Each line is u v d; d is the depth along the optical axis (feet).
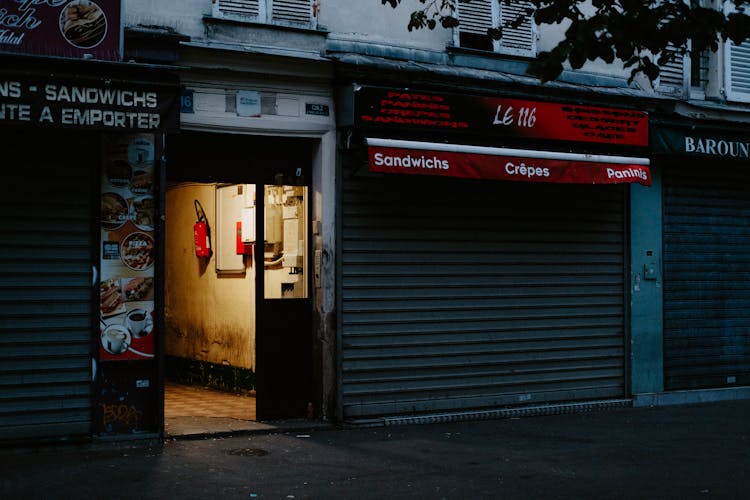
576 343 40.47
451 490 24.81
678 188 43.86
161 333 30.71
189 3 32.04
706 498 24.20
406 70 35.17
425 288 36.63
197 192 44.83
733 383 45.44
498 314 38.37
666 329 43.19
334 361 34.68
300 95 34.01
